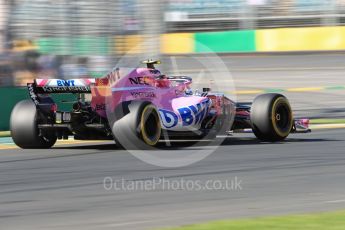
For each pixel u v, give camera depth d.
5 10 50.09
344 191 25.97
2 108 49.75
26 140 37.28
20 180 28.69
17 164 32.91
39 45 51.66
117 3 54.56
